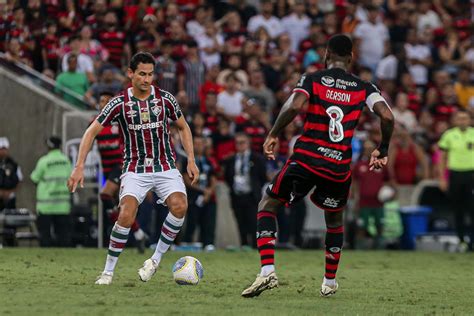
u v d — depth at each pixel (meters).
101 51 74.62
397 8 93.88
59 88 69.06
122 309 26.45
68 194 64.06
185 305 27.83
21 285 33.03
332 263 31.55
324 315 26.36
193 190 65.25
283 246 68.69
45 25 74.94
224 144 72.81
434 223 75.19
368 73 81.50
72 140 65.38
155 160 33.94
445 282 40.38
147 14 76.25
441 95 85.19
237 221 67.19
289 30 87.56
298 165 29.59
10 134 68.62
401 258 58.12
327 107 29.52
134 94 33.66
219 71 80.62
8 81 68.94
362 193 70.88
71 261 47.03
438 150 77.69
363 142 73.69
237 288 33.97
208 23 82.75
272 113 77.44
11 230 64.44
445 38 93.75
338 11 91.19
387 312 27.73
